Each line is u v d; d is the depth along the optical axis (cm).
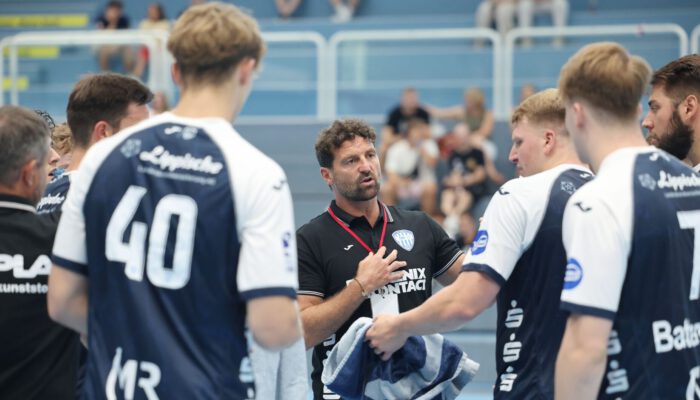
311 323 503
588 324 345
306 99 1552
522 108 438
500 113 1459
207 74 356
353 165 538
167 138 354
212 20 355
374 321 460
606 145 367
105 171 354
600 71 361
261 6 1930
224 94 359
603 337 345
